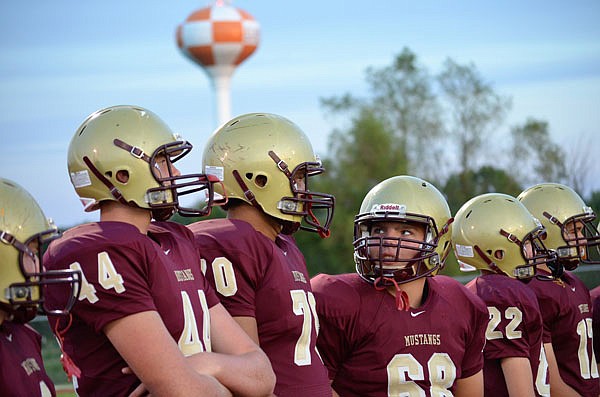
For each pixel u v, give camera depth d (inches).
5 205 302.4
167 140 355.6
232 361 338.6
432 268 431.8
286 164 408.8
